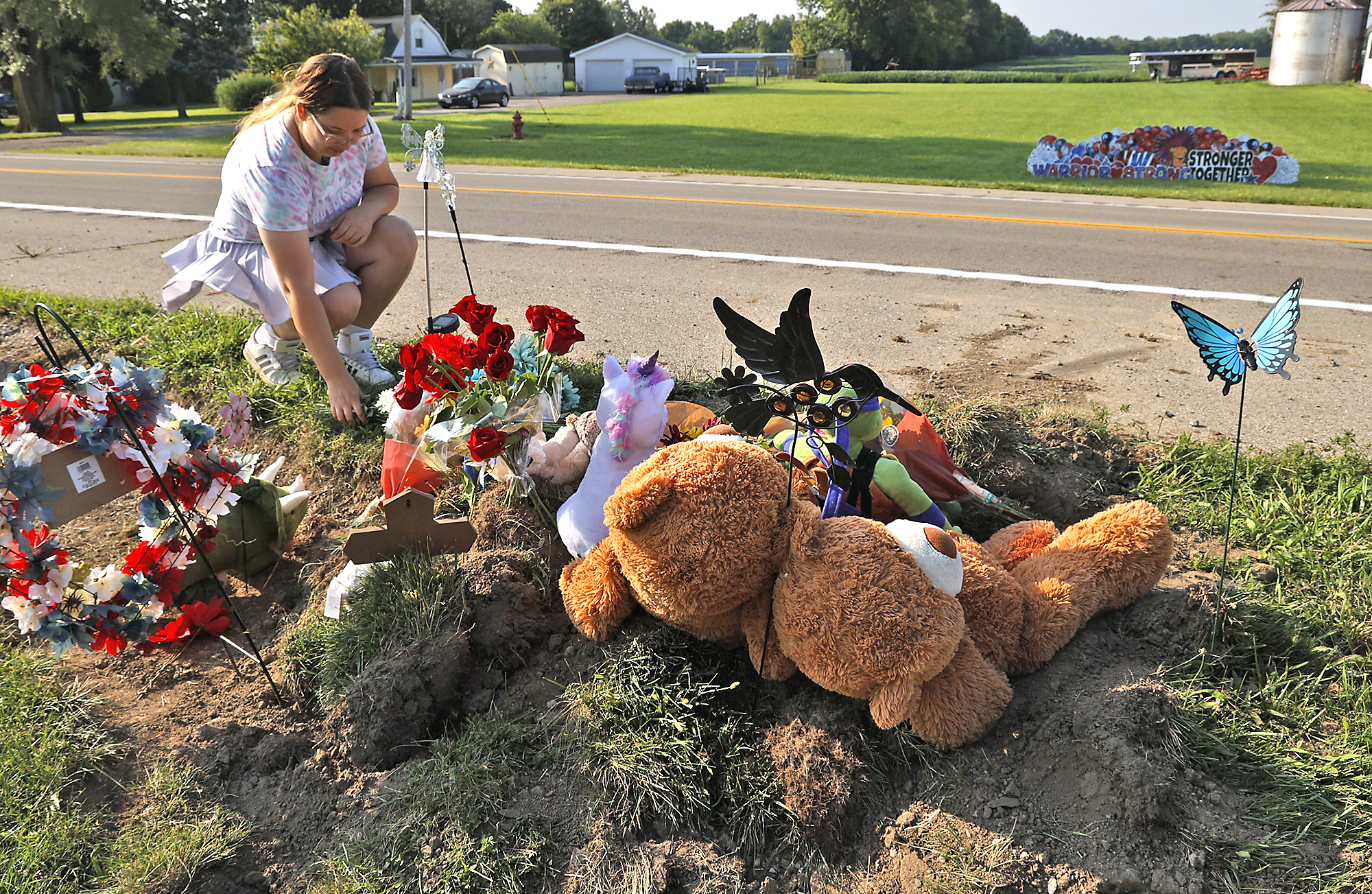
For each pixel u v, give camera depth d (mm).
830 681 2352
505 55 64500
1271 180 14844
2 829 2324
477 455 2779
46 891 2176
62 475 2723
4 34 30188
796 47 101188
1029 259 8805
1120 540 2834
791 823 2322
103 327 5320
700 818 2365
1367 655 2807
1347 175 15594
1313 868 2137
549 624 2910
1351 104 31531
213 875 2244
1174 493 3730
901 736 2469
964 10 112812
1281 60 48219
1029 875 2148
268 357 4391
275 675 2895
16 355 4973
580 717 2539
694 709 2551
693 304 6914
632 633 2730
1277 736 2500
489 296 7078
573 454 3186
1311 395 5004
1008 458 3881
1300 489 3682
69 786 2467
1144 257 8898
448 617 2783
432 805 2354
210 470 3029
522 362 3125
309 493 3639
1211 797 2295
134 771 2529
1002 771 2385
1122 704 2398
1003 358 5641
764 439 3098
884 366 5477
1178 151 15250
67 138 26094
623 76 68438
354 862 2262
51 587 2689
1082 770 2301
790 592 2371
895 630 2252
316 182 3713
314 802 2453
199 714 2756
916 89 53750
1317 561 3236
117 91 54344
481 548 3090
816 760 2377
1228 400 4914
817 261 8594
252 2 47406
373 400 4246
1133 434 4320
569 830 2328
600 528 2875
